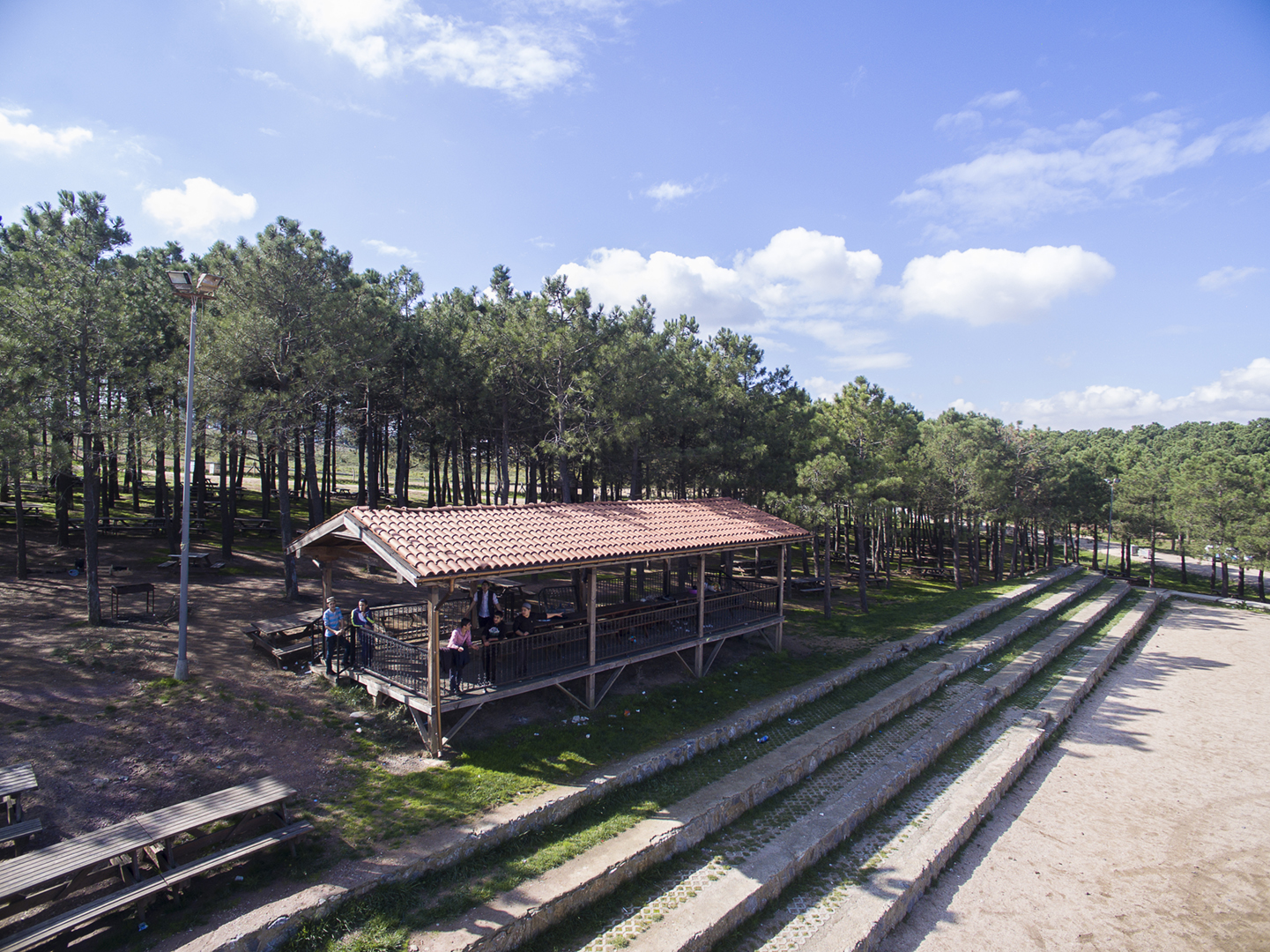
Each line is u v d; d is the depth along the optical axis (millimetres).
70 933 7004
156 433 17250
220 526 31578
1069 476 50000
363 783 10539
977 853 12609
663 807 11211
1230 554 44844
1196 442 100188
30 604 17391
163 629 15961
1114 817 14352
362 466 34875
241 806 8227
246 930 7027
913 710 18312
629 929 8500
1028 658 24391
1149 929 10688
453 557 11773
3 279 17844
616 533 15320
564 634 14930
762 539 18281
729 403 27125
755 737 14758
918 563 45656
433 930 7602
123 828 7551
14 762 9773
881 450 28016
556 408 24594
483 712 13406
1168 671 26656
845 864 11148
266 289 20062
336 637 13922
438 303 31141
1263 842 13508
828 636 23266
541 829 10086
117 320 16406
